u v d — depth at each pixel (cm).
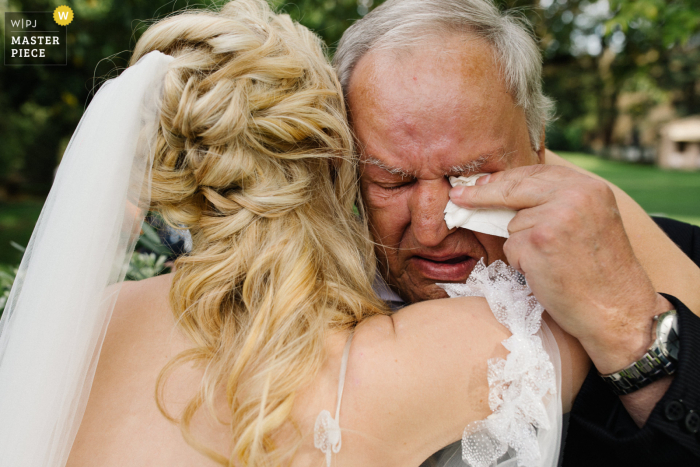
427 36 111
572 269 91
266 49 106
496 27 115
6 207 1048
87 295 98
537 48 128
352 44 124
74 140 111
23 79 819
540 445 99
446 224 114
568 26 739
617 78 820
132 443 92
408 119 110
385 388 90
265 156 105
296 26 127
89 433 94
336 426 88
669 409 90
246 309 102
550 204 93
